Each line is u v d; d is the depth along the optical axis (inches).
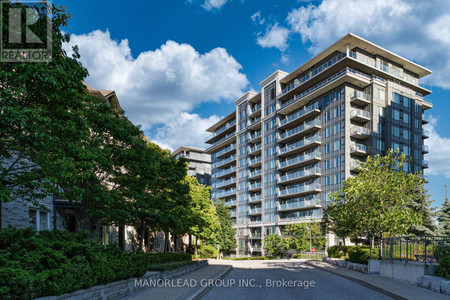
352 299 462.3
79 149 450.9
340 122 2210.9
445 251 569.9
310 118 2487.7
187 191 909.2
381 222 897.5
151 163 697.0
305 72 2588.6
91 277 367.2
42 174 388.5
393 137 2190.0
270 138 2834.6
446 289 473.4
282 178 2628.0
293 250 2365.9
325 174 2282.2
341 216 1072.8
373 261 813.9
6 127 314.0
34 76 315.0
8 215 600.1
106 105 635.5
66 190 596.7
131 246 1286.9
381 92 2233.0
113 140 647.8
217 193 3634.4
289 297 480.1
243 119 3312.0
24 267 292.0
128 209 687.7
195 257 1710.1
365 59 2220.7
